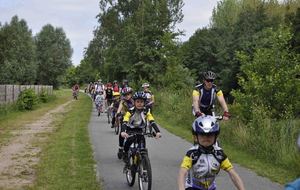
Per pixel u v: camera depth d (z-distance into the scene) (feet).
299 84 44.50
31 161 36.42
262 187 27.32
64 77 370.94
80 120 74.59
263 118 43.06
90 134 54.54
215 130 15.40
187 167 15.51
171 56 110.22
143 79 113.60
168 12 123.54
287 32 47.91
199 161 15.52
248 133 42.24
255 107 44.78
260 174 30.91
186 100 74.13
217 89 29.27
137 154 25.73
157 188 26.94
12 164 35.22
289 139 37.32
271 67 46.70
